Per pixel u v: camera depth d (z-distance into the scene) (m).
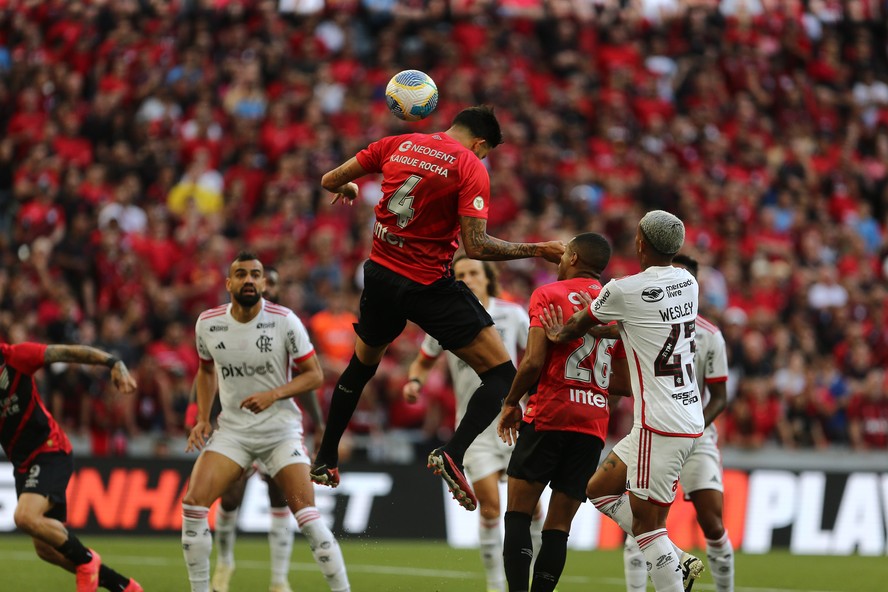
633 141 79.19
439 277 23.11
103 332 52.41
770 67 90.69
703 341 29.27
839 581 38.56
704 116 82.31
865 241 77.81
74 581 35.31
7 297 55.69
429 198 22.69
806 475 49.19
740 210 74.06
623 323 24.23
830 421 58.16
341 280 60.56
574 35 87.38
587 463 25.23
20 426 26.77
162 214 62.22
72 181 61.91
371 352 24.31
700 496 29.06
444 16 85.19
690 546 46.91
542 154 73.19
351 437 52.69
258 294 28.56
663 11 91.25
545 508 41.72
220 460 28.44
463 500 23.41
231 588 34.50
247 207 68.06
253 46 77.88
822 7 96.62
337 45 82.44
